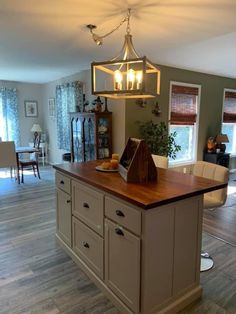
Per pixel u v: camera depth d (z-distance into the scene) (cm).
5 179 563
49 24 267
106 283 200
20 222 338
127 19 251
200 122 566
